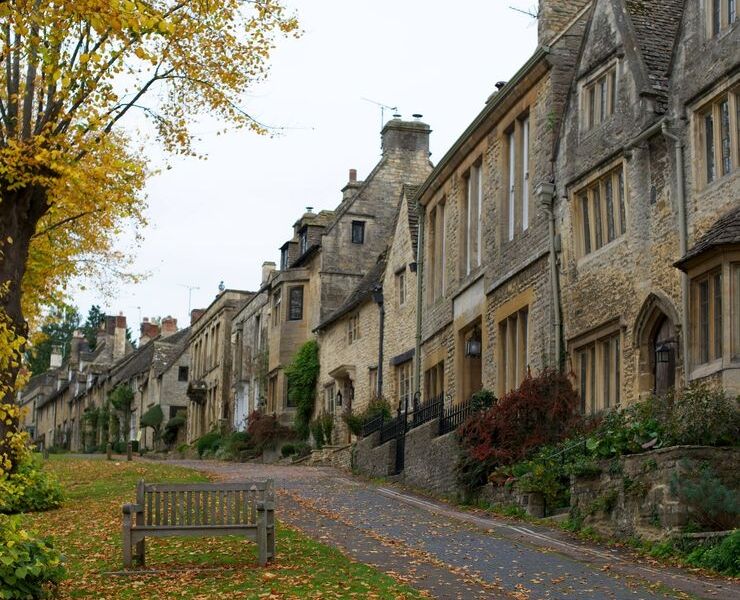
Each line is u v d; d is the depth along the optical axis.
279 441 44.09
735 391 14.90
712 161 16.86
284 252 50.06
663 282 17.66
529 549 13.95
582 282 20.45
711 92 16.72
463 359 27.38
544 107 22.64
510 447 19.30
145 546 13.77
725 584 11.35
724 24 16.72
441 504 20.19
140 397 71.81
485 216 25.86
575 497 15.84
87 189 17.58
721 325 15.52
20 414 13.88
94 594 11.18
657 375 17.69
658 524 13.52
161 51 17.42
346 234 43.97
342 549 14.12
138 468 29.11
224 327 57.03
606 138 19.81
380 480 25.67
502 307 24.38
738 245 15.11
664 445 14.11
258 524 12.61
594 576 11.91
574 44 22.53
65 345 117.56
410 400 31.89
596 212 20.34
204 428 60.50
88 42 16.23
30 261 22.16
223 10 17.61
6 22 14.09
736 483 13.39
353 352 38.34
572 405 19.28
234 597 10.80
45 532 16.05
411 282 32.59
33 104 18.12
